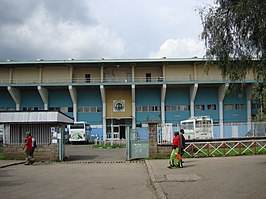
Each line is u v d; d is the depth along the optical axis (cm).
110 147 3941
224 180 1166
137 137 2322
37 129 2322
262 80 1272
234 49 1279
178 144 1659
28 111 2294
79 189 1104
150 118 5784
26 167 1894
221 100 5703
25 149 2066
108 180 1329
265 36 1116
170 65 5778
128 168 1812
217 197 877
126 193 1023
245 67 1318
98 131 5781
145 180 1323
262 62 1210
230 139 2536
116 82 5550
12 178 1407
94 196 974
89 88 5859
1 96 5847
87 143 5059
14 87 5594
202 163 1806
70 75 5700
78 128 4894
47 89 5800
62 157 2297
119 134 5756
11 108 5825
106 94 5825
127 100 5825
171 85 5678
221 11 1248
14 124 2311
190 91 5781
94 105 5834
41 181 1308
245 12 1091
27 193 1032
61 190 1087
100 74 5825
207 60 1353
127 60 5550
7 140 2316
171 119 5788
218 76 5603
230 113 5744
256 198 845
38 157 2280
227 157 2173
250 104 5628
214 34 1278
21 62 5572
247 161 1825
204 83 5497
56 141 2291
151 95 5862
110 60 5541
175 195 928
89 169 1775
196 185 1091
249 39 1206
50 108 5825
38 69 5822
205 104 5809
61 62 5556
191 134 3262
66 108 5828
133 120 5719
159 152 2281
